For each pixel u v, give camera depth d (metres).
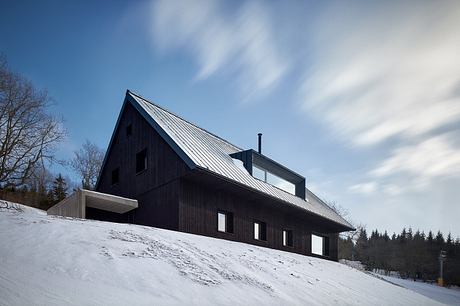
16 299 5.73
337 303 10.41
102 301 6.34
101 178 22.38
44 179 42.91
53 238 9.21
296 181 25.39
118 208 18.50
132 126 20.17
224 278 9.30
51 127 35.94
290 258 15.53
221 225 18.05
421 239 79.50
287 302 8.97
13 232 9.23
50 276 7.04
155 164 17.78
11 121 33.31
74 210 16.19
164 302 6.98
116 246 9.48
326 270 15.94
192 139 18.78
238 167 19.52
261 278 10.33
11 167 33.16
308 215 23.56
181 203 16.09
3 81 32.91
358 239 69.50
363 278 17.84
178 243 11.20
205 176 16.28
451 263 65.06
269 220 21.12
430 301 17.44
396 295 15.91
